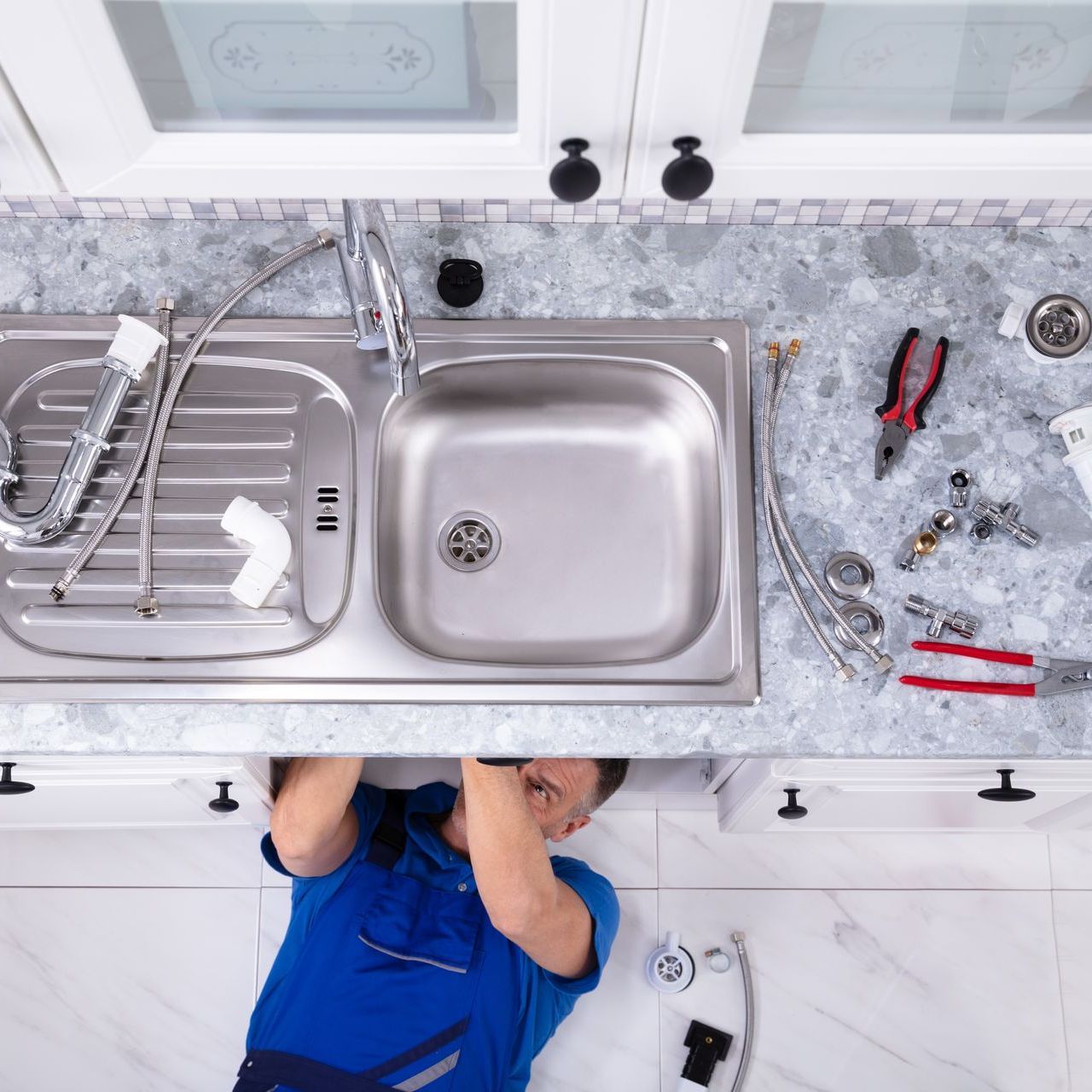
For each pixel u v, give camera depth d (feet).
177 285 4.29
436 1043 5.28
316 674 3.84
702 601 4.20
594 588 4.36
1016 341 4.29
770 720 3.84
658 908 6.73
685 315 4.30
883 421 4.16
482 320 4.27
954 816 5.83
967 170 3.45
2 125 3.15
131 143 3.26
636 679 3.86
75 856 6.66
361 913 5.53
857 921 6.73
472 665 3.87
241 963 6.55
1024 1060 6.50
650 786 6.61
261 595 3.86
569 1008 5.93
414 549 4.42
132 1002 6.46
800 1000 6.58
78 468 3.93
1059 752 3.81
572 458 4.52
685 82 3.01
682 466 4.43
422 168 3.37
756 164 3.42
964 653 3.88
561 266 4.34
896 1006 6.58
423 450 4.51
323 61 3.05
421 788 6.13
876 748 3.81
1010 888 6.78
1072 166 3.44
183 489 4.10
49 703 3.80
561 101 3.07
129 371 3.99
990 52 3.05
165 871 6.67
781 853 6.84
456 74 3.10
